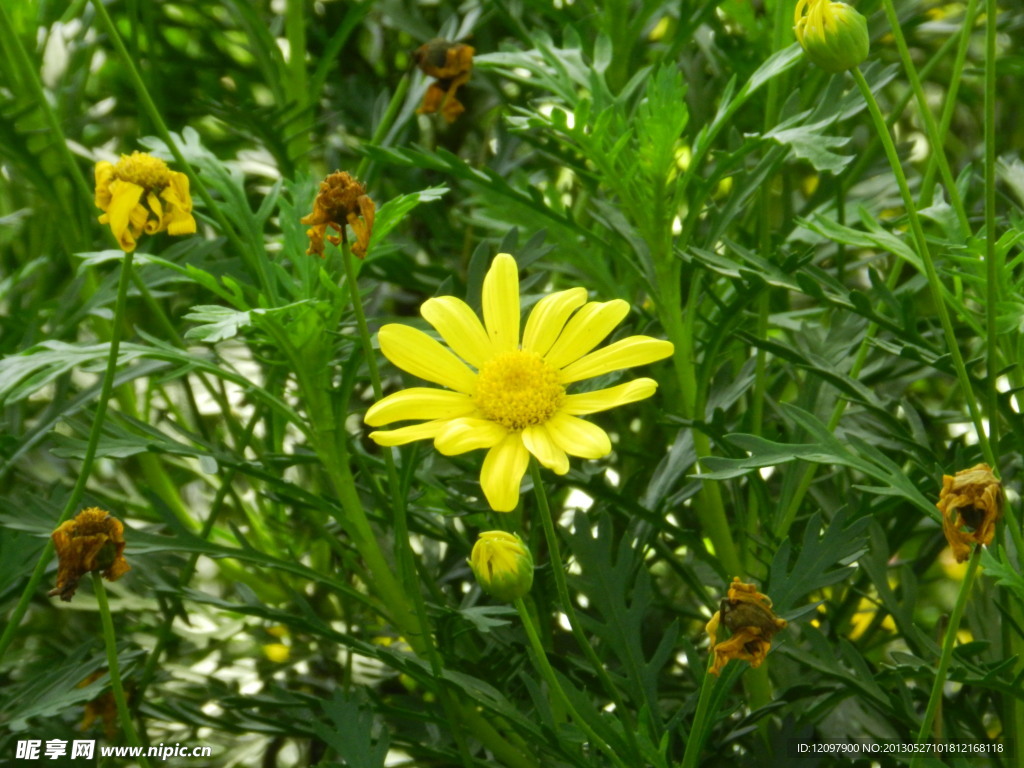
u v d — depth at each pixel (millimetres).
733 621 264
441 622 337
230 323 314
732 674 300
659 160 345
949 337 301
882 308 372
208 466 333
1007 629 330
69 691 353
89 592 422
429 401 281
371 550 342
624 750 300
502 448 272
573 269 417
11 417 427
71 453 330
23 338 406
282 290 369
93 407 429
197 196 368
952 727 349
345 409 339
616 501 355
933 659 344
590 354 283
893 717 335
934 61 415
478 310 351
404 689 440
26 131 413
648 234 353
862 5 410
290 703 354
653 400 427
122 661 366
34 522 346
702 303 411
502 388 276
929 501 327
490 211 425
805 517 374
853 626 415
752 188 365
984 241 314
